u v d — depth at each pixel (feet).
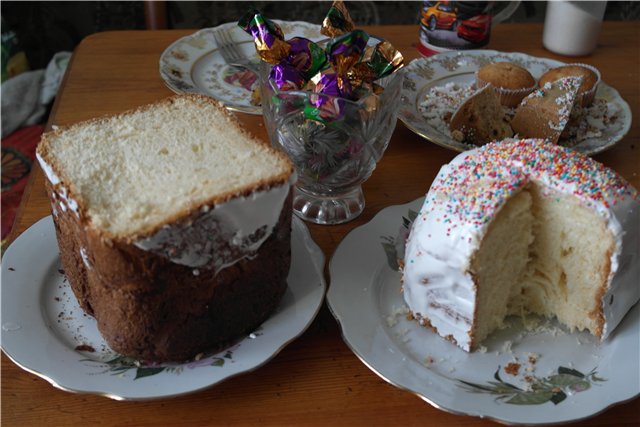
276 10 7.39
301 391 2.72
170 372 2.67
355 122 3.21
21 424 2.55
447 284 2.88
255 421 2.59
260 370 2.80
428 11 5.16
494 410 2.55
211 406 2.64
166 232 2.47
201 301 2.68
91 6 7.22
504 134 4.17
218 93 4.65
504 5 6.28
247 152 2.92
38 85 6.72
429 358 2.88
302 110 3.20
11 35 6.82
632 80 5.01
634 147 4.25
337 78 3.19
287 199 2.81
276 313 2.97
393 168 4.08
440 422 2.63
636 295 3.14
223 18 7.38
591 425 2.63
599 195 2.98
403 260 3.28
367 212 3.74
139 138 3.01
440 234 2.90
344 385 2.76
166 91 4.70
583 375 2.81
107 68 4.93
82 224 2.54
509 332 3.11
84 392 2.53
